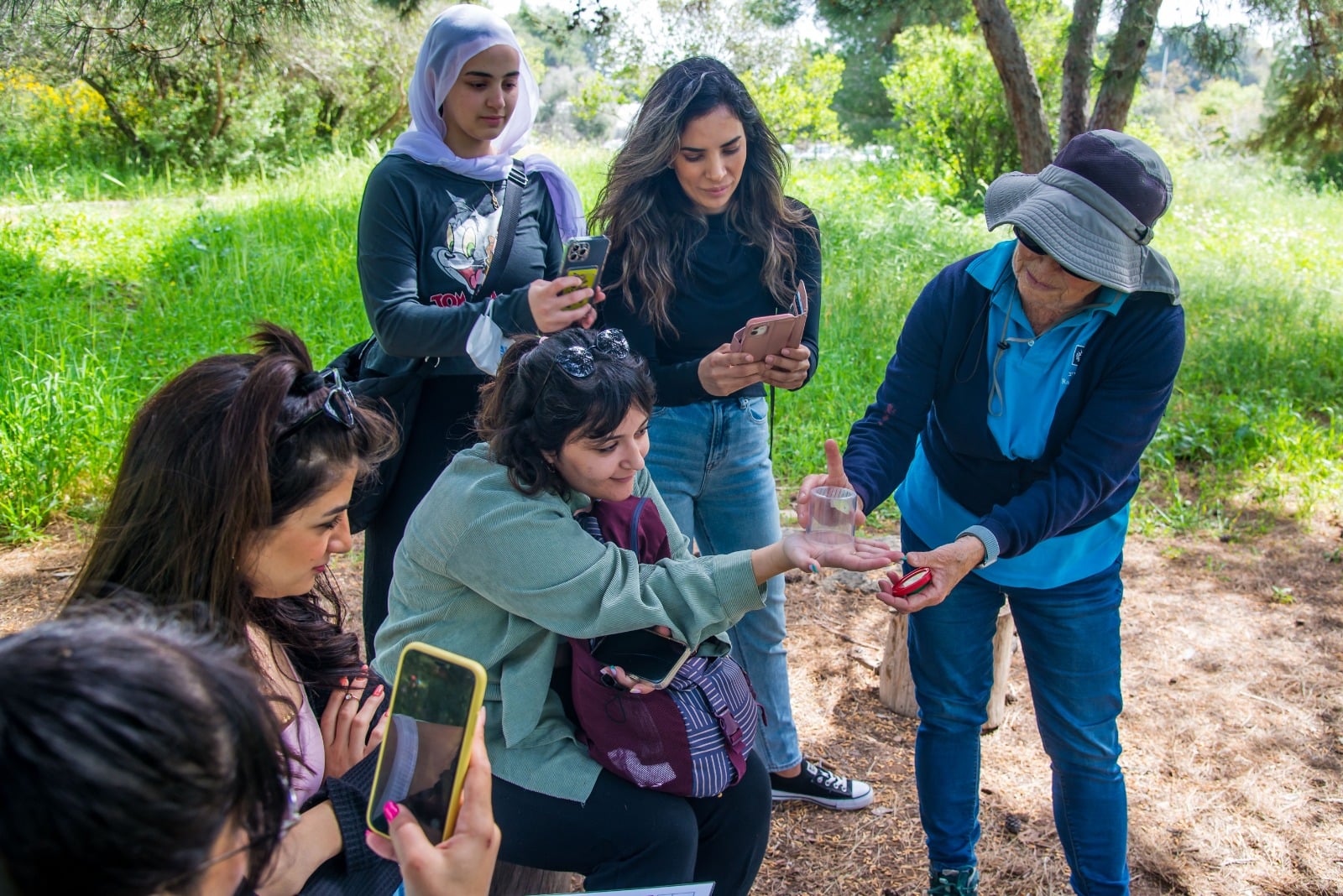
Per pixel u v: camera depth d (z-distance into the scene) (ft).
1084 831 8.14
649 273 8.96
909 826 10.17
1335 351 25.84
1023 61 25.80
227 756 2.98
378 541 9.29
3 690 2.72
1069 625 7.82
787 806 10.37
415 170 9.24
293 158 52.31
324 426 5.12
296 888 5.28
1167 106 77.66
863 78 76.95
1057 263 6.97
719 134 8.57
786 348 8.70
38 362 19.98
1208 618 14.47
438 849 4.21
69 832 2.66
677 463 9.14
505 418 6.15
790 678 12.74
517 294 8.62
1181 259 37.45
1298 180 57.41
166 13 18.17
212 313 24.13
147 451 5.02
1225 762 11.29
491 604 6.44
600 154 50.80
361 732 6.02
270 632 5.74
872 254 31.63
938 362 7.93
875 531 16.34
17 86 47.39
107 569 5.15
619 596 6.00
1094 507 7.44
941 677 8.30
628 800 6.26
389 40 54.85
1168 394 7.39
